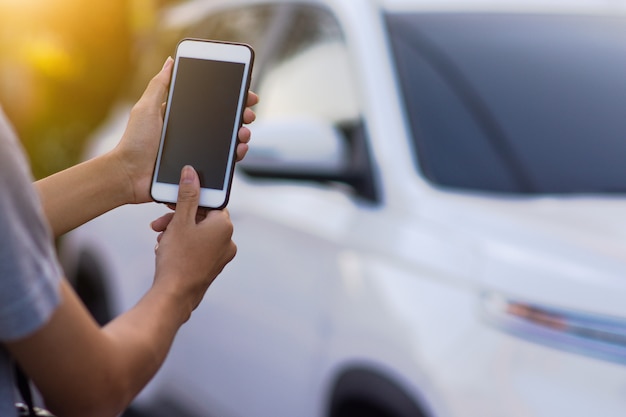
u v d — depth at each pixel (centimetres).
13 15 1035
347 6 373
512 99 340
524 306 258
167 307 154
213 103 170
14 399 138
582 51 365
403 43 353
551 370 248
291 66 400
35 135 1019
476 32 362
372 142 329
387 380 287
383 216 313
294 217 346
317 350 317
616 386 239
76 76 1034
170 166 169
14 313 124
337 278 315
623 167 323
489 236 281
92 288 489
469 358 263
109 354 140
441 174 315
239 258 366
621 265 255
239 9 462
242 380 357
